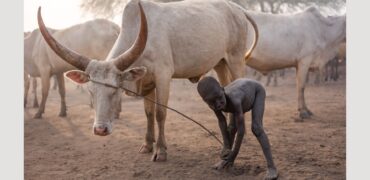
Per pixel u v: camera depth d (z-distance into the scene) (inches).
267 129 283.9
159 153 209.6
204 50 232.4
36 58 367.2
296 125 299.4
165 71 212.7
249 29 324.8
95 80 177.3
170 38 217.8
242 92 173.6
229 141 190.2
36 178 191.3
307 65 338.6
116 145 249.6
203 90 166.7
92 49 345.7
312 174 181.8
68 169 204.7
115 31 346.3
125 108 403.2
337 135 262.7
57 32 363.9
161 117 209.8
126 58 182.2
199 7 241.4
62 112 367.2
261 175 183.5
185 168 197.5
